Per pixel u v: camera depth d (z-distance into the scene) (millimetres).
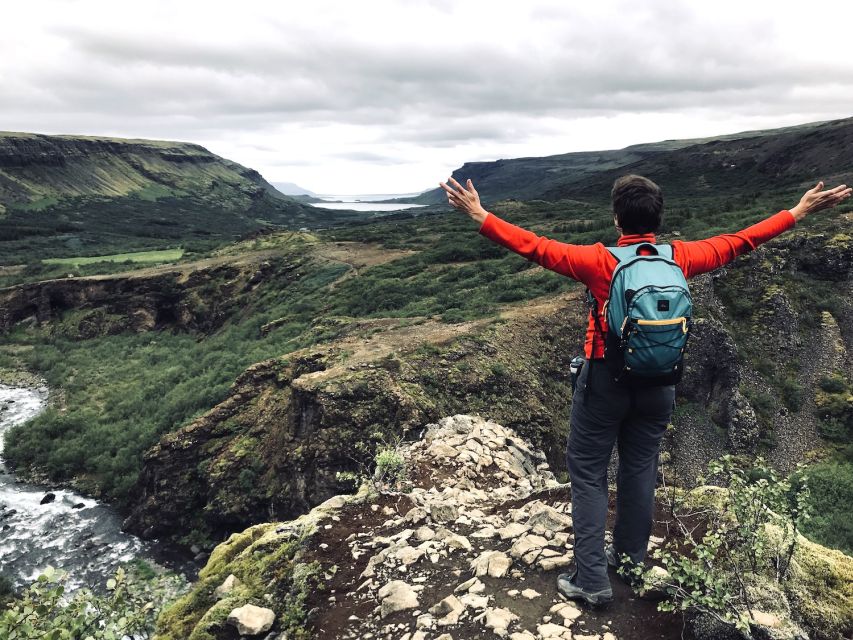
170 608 4379
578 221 64062
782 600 2830
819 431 24109
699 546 2939
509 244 2729
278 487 19750
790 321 27859
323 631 3549
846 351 26828
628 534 3219
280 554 4566
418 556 4199
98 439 32719
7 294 62281
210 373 37125
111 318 61125
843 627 2822
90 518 25281
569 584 3283
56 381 46281
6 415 39188
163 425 30672
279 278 60500
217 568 5000
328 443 17734
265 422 22719
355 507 5441
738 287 29828
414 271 48281
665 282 2410
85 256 105812
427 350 21969
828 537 10391
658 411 2832
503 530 4422
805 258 30688
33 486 28953
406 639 3232
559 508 4828
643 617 3039
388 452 6508
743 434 23609
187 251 99875
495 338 23547
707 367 26016
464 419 9898
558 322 26344
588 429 2984
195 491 22922
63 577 3486
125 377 45875
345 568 4270
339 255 63312
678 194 123125
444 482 7020
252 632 3686
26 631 3119
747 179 124062
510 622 3146
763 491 3029
